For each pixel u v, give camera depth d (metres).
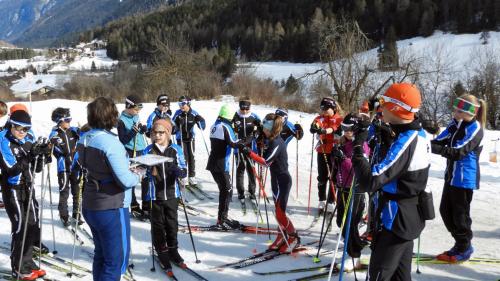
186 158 7.82
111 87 30.16
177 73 27.25
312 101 22.91
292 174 8.57
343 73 22.27
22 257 3.98
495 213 6.05
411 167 2.70
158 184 4.19
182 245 4.98
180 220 5.96
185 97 7.76
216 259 4.59
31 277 4.02
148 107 16.91
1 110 4.82
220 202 5.52
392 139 2.77
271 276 4.14
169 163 4.18
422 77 24.03
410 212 2.77
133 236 5.29
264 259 4.52
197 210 6.46
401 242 2.79
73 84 31.34
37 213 4.15
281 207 4.63
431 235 5.27
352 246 4.02
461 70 29.22
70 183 5.91
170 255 4.37
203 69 27.72
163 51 29.30
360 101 22.12
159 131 4.23
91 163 3.20
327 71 23.41
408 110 2.67
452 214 4.30
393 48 23.83
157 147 4.25
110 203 3.23
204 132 13.18
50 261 4.52
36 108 16.98
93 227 3.29
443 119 23.86
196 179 8.39
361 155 2.76
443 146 4.05
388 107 2.74
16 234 3.99
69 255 4.70
